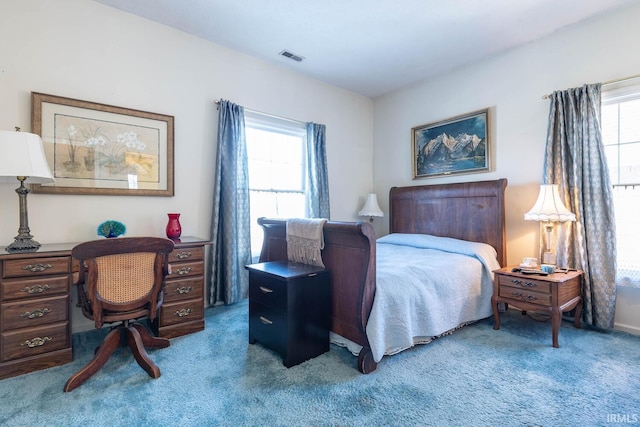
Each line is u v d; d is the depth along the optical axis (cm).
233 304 317
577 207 264
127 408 156
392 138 443
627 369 191
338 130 428
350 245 204
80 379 175
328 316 218
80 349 220
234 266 317
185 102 301
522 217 313
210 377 184
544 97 291
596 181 256
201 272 257
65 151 241
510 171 322
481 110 343
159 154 284
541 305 231
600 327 254
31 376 185
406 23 279
